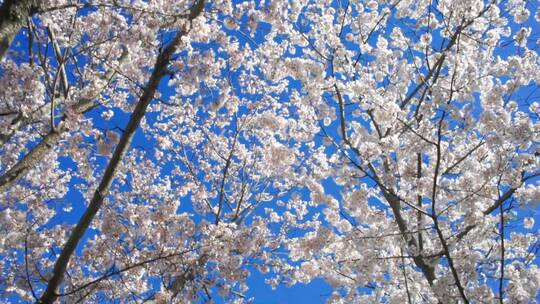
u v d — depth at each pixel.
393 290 6.42
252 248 5.98
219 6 5.49
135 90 6.86
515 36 5.67
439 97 5.00
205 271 5.89
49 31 5.48
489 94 5.45
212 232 5.80
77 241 4.08
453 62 5.28
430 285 5.69
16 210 6.38
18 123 5.50
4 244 5.84
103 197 4.14
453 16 5.93
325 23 5.89
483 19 5.81
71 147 5.50
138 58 6.39
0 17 3.89
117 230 5.45
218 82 6.45
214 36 5.87
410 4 6.70
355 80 5.75
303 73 5.72
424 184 5.65
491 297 5.30
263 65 6.78
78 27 6.73
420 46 6.16
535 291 5.68
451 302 5.34
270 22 5.68
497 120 5.07
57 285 4.14
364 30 6.56
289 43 6.36
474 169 5.82
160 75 4.41
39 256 6.00
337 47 5.70
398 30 6.50
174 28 5.07
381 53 6.15
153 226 5.83
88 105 5.89
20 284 5.62
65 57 5.03
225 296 6.30
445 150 5.74
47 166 7.36
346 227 6.74
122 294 5.91
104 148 5.30
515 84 5.43
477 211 5.51
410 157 6.29
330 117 5.88
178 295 5.72
